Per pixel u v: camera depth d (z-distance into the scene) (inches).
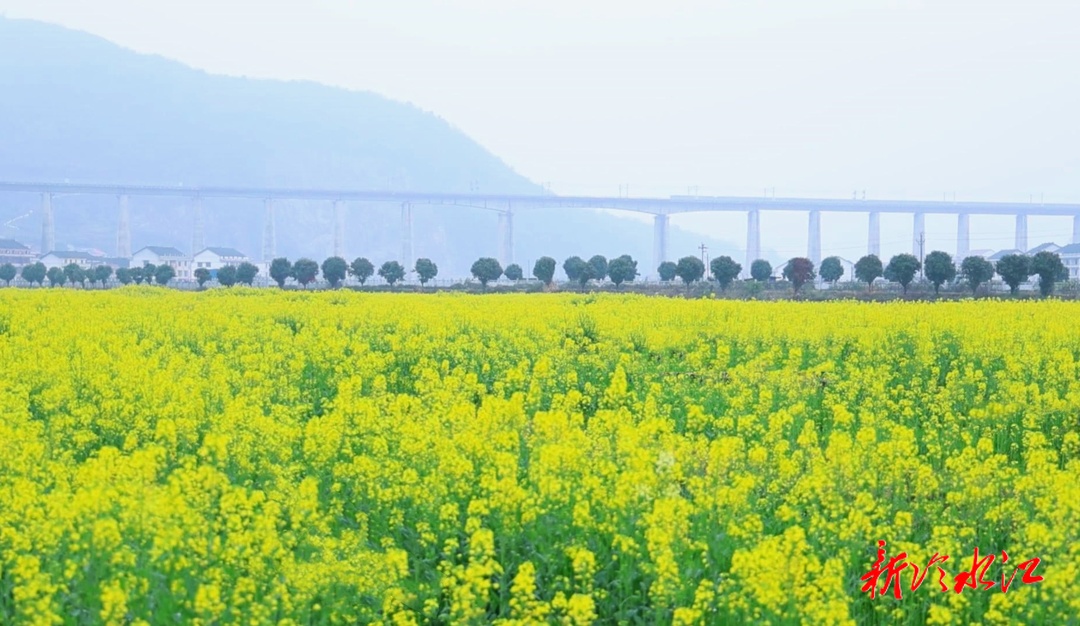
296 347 946.7
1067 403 636.1
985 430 592.7
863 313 1263.5
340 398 618.2
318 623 341.4
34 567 314.0
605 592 346.9
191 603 327.0
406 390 791.1
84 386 691.4
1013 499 415.2
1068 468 468.8
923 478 437.4
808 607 306.2
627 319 1183.6
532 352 911.7
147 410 586.6
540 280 3624.5
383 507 434.6
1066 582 325.1
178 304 1455.5
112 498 372.5
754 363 788.6
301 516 392.8
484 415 529.7
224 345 959.0
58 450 506.3
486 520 409.4
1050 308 1423.5
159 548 342.0
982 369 845.2
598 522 390.6
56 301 1461.6
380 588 348.8
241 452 490.0
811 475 435.5
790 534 335.0
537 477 426.3
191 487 401.7
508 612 346.0
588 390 738.8
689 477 455.5
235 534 359.3
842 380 779.4
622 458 474.3
